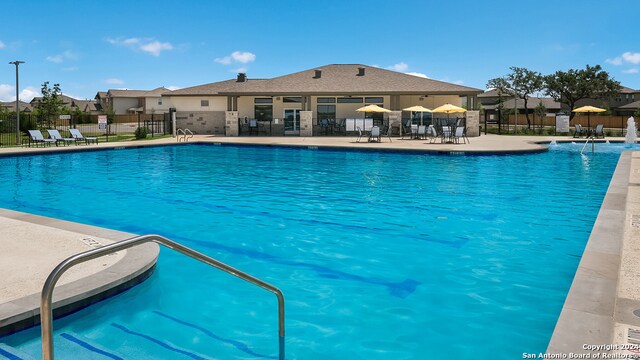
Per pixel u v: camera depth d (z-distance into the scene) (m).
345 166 16.88
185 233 7.74
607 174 14.32
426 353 3.85
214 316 4.53
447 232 7.66
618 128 44.25
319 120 33.81
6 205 10.02
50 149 20.52
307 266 6.05
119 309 4.63
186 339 4.04
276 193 11.46
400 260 6.27
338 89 31.91
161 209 9.62
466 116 30.61
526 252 6.57
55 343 3.85
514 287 5.28
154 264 5.34
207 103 35.00
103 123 27.73
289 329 4.27
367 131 28.16
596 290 4.06
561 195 10.91
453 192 11.39
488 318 4.50
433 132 26.70
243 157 20.34
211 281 5.43
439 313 4.61
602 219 6.73
